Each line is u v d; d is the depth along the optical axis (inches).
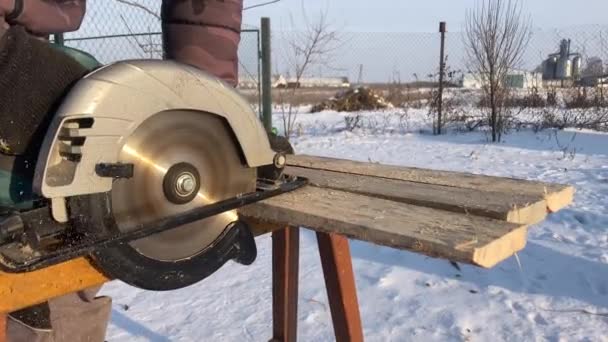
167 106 43.1
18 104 39.9
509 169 249.8
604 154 283.6
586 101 440.8
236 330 105.8
